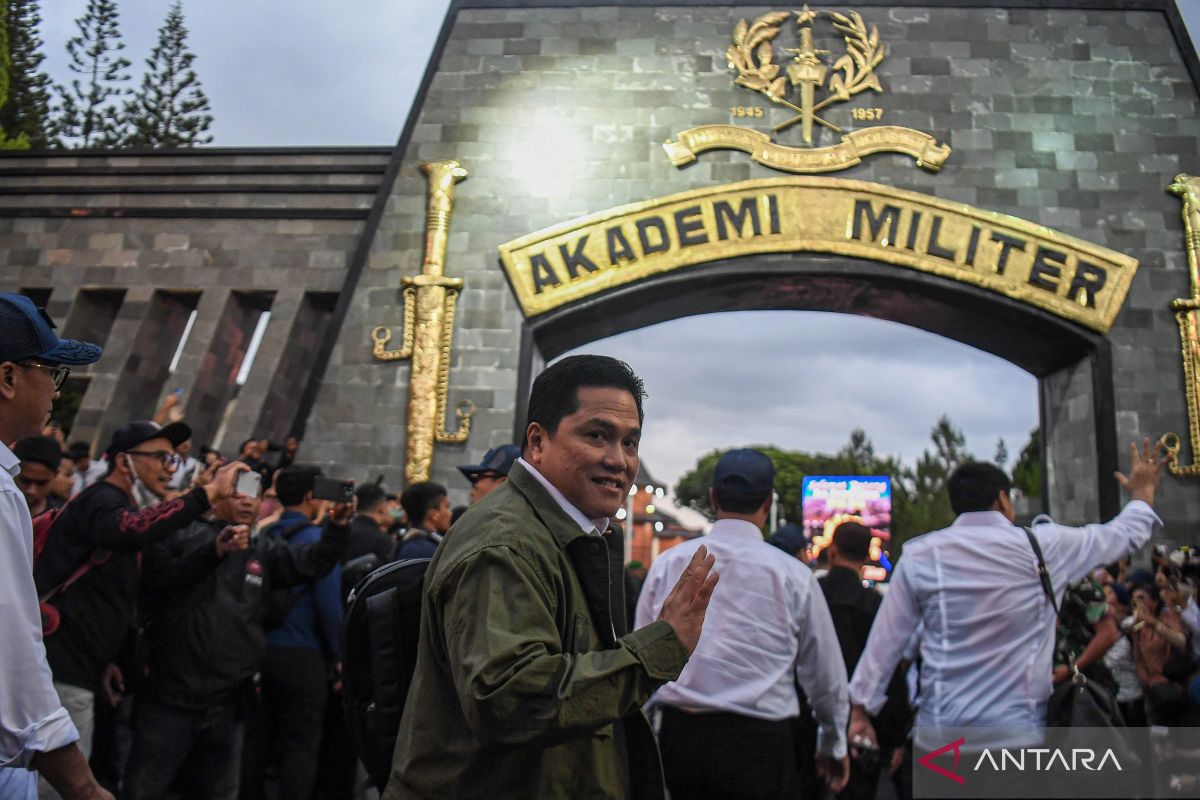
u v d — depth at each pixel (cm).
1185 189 1491
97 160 1683
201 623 527
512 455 579
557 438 269
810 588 454
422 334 1484
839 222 1500
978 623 397
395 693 294
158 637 525
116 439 505
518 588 230
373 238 1555
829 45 1591
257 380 1554
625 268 1505
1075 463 1515
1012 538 405
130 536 461
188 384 1556
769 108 1568
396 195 1569
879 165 1533
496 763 235
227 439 1516
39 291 1683
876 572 2038
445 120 1590
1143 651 800
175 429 511
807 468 7131
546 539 250
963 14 1584
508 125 1580
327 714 686
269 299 1692
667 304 1593
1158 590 943
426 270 1514
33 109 3103
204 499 473
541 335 1538
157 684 520
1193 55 1551
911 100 1555
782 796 429
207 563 519
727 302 1625
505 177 1561
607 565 259
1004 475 428
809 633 450
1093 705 381
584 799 243
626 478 273
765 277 1501
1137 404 1438
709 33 1600
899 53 1575
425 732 244
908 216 1496
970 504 425
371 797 743
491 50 1612
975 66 1563
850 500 2083
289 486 670
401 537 838
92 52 3434
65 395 2078
